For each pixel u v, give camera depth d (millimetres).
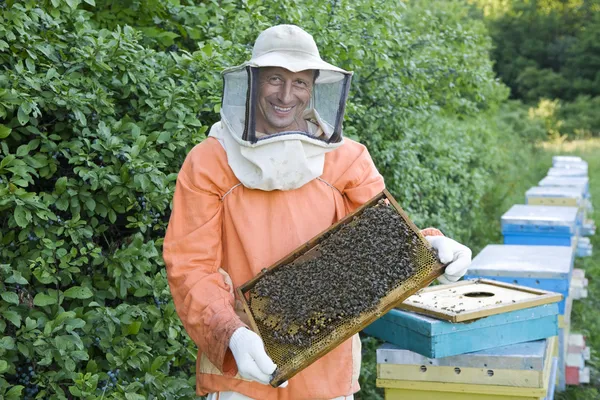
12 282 2648
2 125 2701
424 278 2107
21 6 2990
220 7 4141
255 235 2289
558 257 4309
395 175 5062
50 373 2758
